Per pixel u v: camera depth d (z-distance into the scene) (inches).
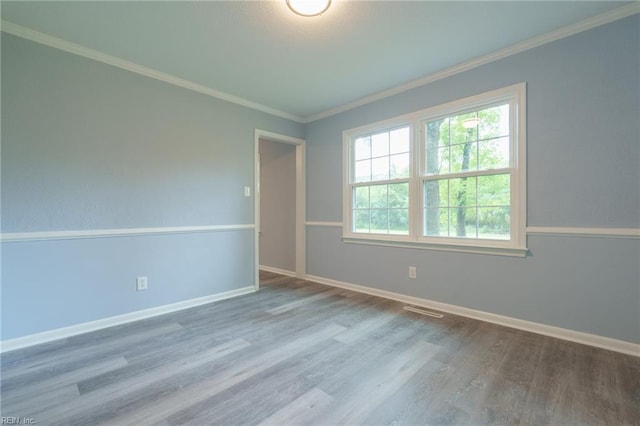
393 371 75.7
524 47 99.0
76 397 65.0
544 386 69.1
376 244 143.0
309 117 173.2
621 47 83.9
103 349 87.8
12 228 89.0
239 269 145.9
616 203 85.2
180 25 88.8
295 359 81.7
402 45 99.9
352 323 107.8
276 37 95.1
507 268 104.5
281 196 194.1
